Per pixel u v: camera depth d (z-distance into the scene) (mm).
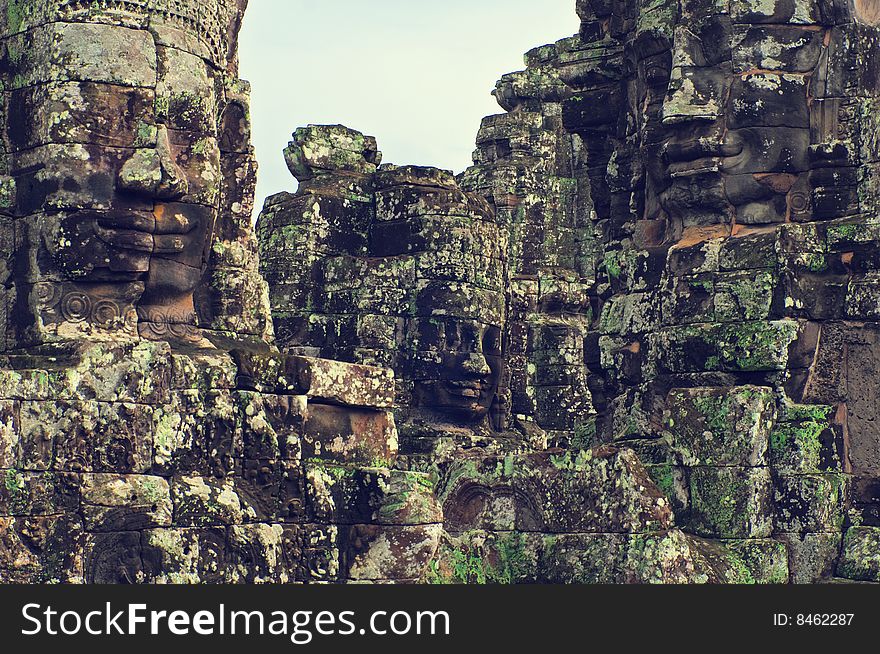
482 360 20641
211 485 11961
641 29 15516
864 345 14469
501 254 21406
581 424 16109
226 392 12164
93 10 12086
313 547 12477
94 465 11469
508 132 25891
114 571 11508
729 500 14188
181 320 12664
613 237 16297
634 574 13578
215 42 12930
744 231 14977
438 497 14711
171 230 12352
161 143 12188
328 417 12820
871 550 14133
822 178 14820
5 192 12164
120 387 11617
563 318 24672
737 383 14617
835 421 14492
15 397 11406
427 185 21047
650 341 15242
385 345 20641
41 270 11977
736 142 14867
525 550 14266
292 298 20781
